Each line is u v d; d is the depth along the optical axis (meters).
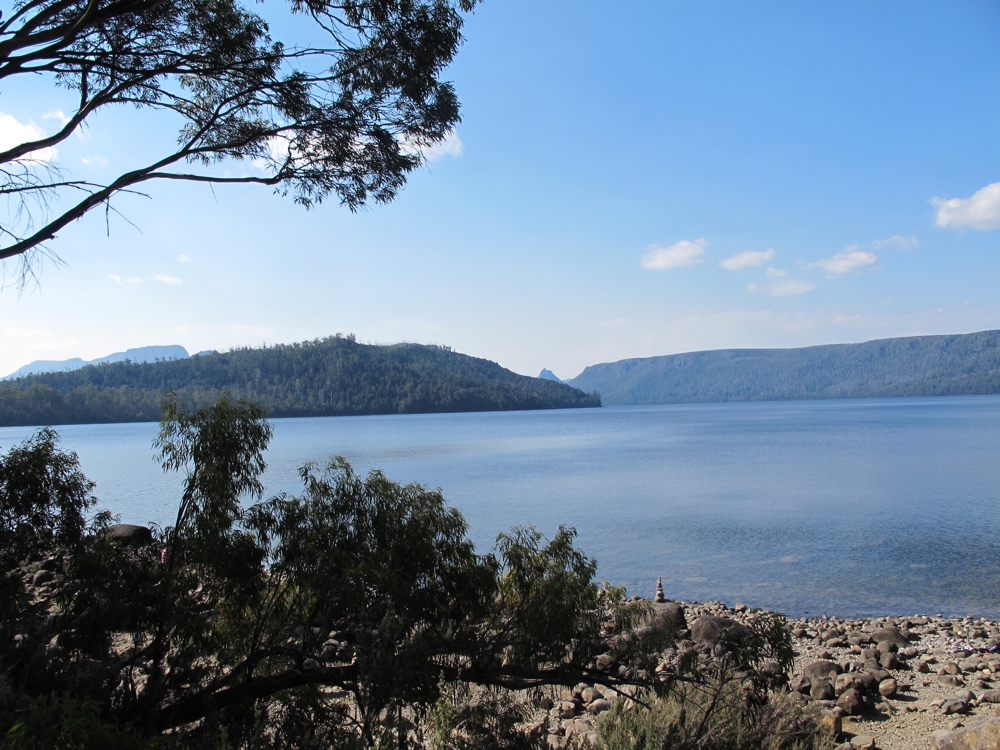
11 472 6.13
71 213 7.25
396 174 9.45
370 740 5.60
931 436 95.94
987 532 29.88
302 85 8.55
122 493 43.34
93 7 6.89
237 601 6.16
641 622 7.85
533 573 6.59
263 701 6.17
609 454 78.00
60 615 6.12
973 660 13.29
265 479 50.41
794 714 7.53
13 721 4.43
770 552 26.98
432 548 6.30
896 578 22.78
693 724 6.84
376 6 8.23
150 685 5.96
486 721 6.69
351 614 6.16
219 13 8.52
